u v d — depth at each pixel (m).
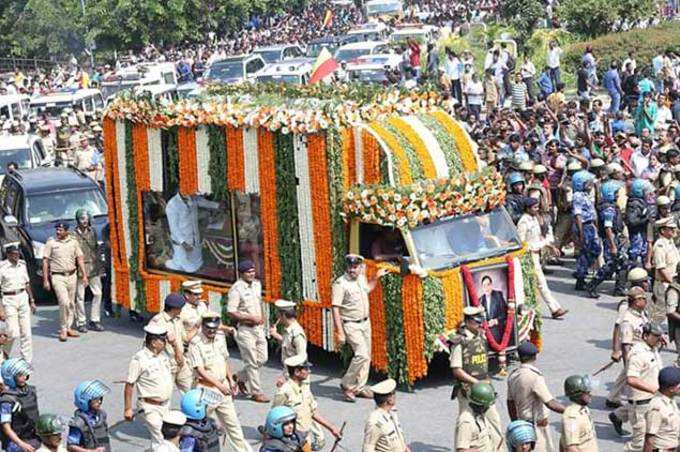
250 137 21.56
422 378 20.91
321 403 19.94
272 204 21.39
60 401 20.84
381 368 20.28
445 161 20.84
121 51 81.88
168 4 81.50
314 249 20.98
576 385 15.02
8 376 16.58
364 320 19.89
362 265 19.95
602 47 52.88
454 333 19.88
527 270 20.83
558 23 56.88
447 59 47.47
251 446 18.31
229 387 17.73
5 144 37.06
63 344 24.25
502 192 21.14
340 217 20.61
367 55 55.22
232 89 24.25
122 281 24.72
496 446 15.83
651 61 50.59
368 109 20.92
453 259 20.23
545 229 26.30
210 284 22.86
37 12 82.12
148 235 24.33
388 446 15.23
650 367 16.86
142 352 17.38
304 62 54.44
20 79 68.44
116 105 24.00
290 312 18.98
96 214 28.62
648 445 15.40
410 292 19.75
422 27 65.88
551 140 28.86
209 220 23.02
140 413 18.72
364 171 20.48
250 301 20.02
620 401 18.75
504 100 45.34
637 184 24.84
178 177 23.30
